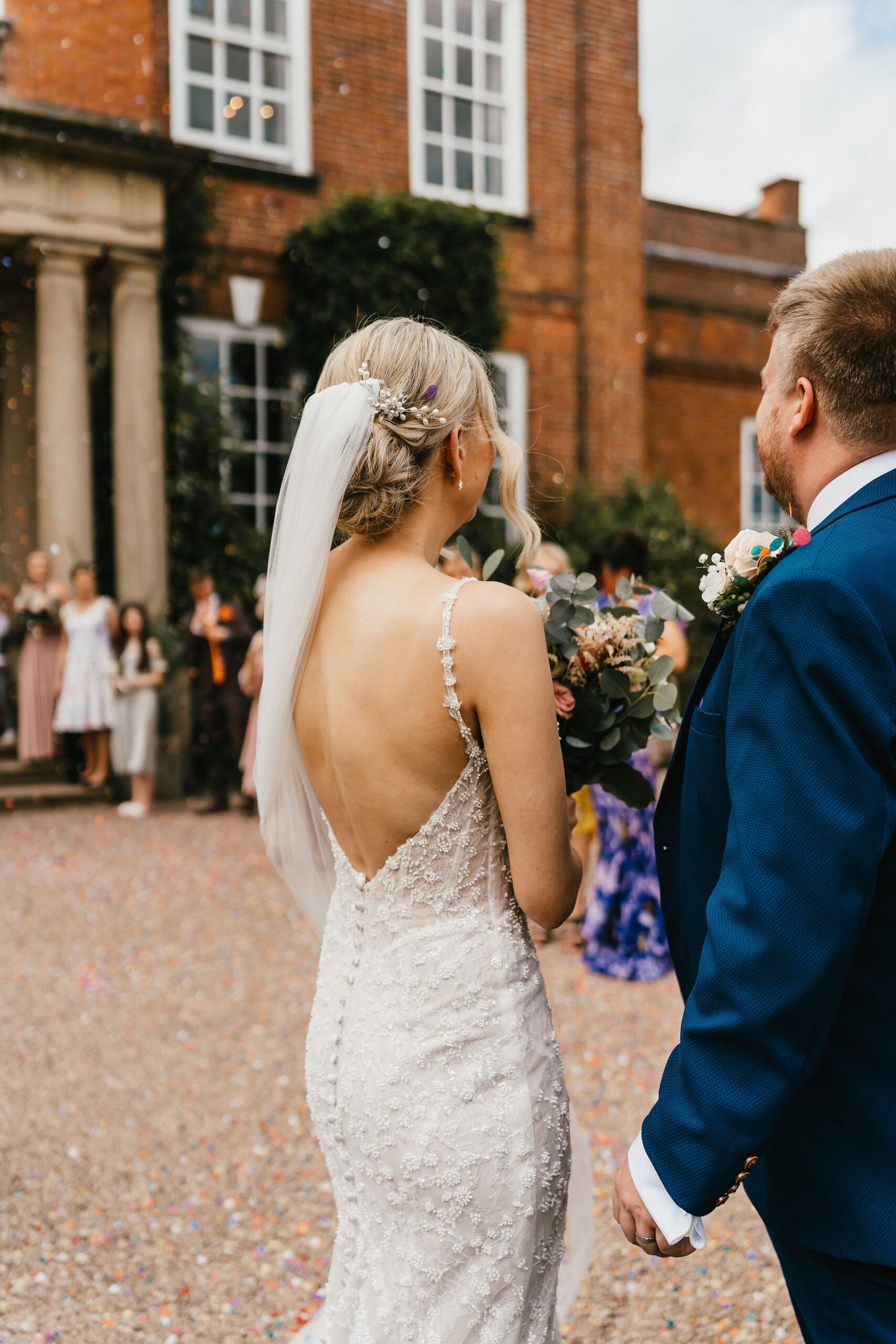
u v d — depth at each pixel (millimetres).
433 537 1414
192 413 9039
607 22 10984
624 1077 3375
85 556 8562
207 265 9289
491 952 1316
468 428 1403
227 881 5996
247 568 9289
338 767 1354
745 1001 1020
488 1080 1290
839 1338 1128
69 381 8383
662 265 12367
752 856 1039
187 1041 3770
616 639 1543
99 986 4340
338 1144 1395
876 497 1148
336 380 1420
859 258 1217
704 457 12727
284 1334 2182
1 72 8422
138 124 8367
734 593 1207
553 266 10836
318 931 1668
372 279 9477
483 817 1322
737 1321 2195
